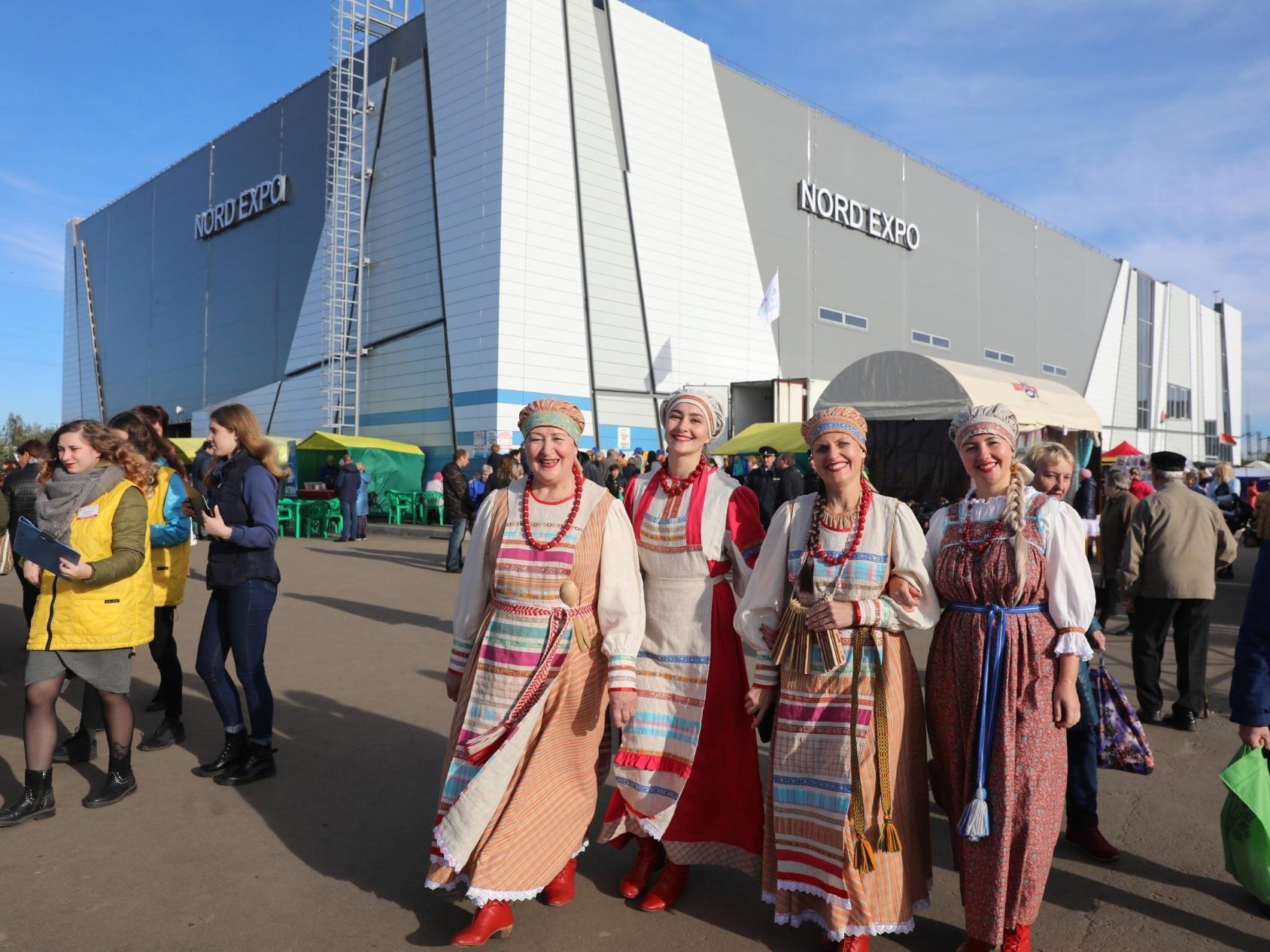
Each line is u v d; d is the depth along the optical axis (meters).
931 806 4.13
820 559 2.79
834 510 2.86
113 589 3.69
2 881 3.12
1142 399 41.94
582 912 3.00
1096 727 3.60
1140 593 5.21
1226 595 10.52
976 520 2.76
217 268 28.17
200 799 3.94
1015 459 2.83
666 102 21.77
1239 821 2.99
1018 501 2.67
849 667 2.70
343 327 22.53
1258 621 2.73
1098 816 3.85
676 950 2.74
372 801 3.94
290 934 2.80
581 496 3.02
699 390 3.18
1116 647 7.54
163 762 4.41
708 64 22.75
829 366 25.88
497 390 18.78
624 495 3.36
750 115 23.78
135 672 6.25
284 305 25.16
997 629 2.63
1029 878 2.54
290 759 4.47
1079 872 3.31
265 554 4.18
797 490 11.35
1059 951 2.74
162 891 3.07
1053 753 2.61
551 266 19.56
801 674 2.76
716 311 22.78
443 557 13.84
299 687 5.86
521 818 2.74
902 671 2.74
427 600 9.48
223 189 27.89
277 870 3.26
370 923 2.88
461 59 19.91
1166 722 5.24
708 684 3.05
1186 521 5.07
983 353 31.83
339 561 13.04
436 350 20.44
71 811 3.77
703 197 22.53
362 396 22.62
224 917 2.89
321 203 23.88
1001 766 2.56
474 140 19.52
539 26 19.42
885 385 13.34
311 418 23.95
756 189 23.89
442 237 20.31
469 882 2.73
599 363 20.36
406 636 7.54
